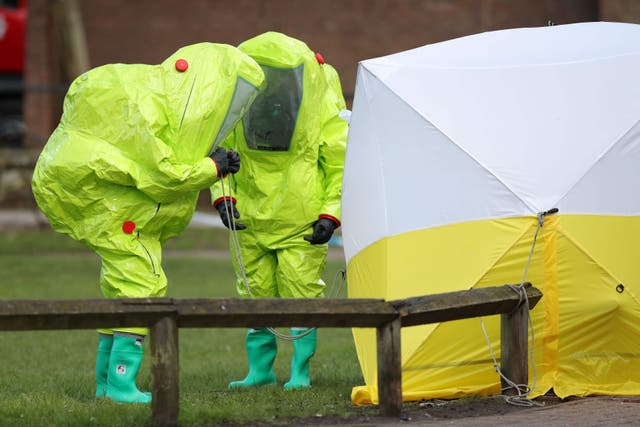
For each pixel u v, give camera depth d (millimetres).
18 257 85625
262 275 37812
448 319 29625
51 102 109750
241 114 34781
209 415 28547
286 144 36594
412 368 31781
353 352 49062
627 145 32781
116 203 33375
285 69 36219
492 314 30672
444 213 32594
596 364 32250
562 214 31656
